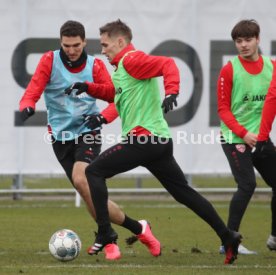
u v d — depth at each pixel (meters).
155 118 27.03
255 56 31.19
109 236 27.80
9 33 48.03
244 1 49.38
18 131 48.25
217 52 49.38
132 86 26.97
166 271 26.11
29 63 48.22
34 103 29.62
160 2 48.78
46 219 42.31
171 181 27.23
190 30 49.03
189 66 49.16
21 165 48.41
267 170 31.03
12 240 34.59
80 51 30.02
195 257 29.88
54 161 48.66
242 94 31.00
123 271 26.05
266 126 27.61
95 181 27.05
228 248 27.11
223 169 49.56
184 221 41.97
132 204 50.12
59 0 48.19
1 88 48.03
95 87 28.20
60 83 30.48
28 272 25.83
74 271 26.03
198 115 49.31
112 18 48.53
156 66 26.42
